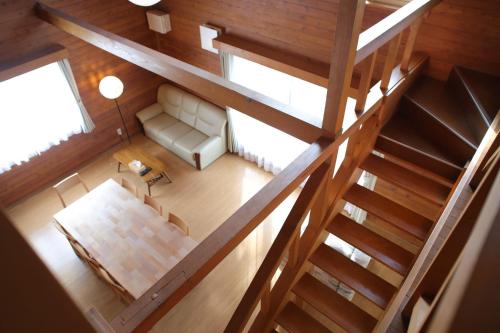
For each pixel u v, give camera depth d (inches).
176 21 228.8
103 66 230.4
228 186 232.7
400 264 111.3
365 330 112.0
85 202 180.4
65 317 13.3
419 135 128.8
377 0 139.8
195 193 228.4
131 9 226.8
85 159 248.2
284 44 180.1
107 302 173.3
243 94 100.2
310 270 147.9
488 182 51.9
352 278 115.7
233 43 195.2
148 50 121.1
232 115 230.8
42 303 12.1
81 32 146.9
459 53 133.4
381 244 116.3
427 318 37.6
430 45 138.8
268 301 108.5
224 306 171.6
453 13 127.7
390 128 131.6
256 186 232.4
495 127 102.9
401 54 145.2
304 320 122.4
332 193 118.3
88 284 179.9
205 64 239.6
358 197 122.3
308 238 118.3
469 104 121.2
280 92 202.5
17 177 215.0
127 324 50.5
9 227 10.2
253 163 248.7
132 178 239.5
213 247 60.9
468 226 55.5
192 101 253.3
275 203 72.5
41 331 12.4
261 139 228.8
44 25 192.1
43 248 195.9
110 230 166.6
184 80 113.9
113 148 262.2
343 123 93.8
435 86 139.6
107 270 149.9
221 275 184.2
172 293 54.1
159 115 271.9
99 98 237.9
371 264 190.5
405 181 119.3
